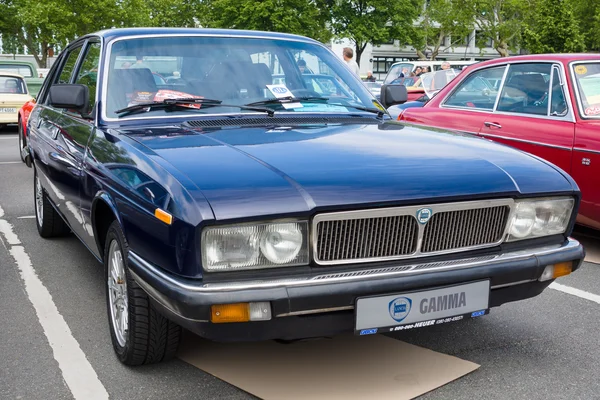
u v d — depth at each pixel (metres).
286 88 4.02
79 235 4.22
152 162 2.88
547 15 29.52
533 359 3.39
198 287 2.49
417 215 2.74
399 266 2.74
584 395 3.02
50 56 51.72
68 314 4.07
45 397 3.02
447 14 44.78
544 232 3.10
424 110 6.86
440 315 2.78
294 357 3.34
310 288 2.55
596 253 5.52
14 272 4.93
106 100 3.71
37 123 5.47
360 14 42.72
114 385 3.11
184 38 4.04
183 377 3.17
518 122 5.80
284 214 2.54
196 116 3.67
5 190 8.43
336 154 2.99
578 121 5.36
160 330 3.08
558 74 5.65
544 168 3.18
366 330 2.65
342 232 2.65
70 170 3.99
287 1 39.44
